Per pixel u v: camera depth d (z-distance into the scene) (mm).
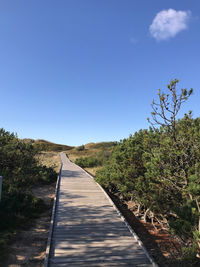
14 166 10930
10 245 5727
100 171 14594
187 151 4941
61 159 38375
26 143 12156
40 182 15219
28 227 7242
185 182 4879
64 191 11703
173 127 4727
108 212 8250
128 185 8359
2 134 12547
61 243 5453
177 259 4832
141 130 8352
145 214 8602
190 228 4391
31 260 5023
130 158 8305
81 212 8133
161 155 5129
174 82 4477
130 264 4551
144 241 6652
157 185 6020
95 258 4746
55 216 7594
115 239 5785
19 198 9500
